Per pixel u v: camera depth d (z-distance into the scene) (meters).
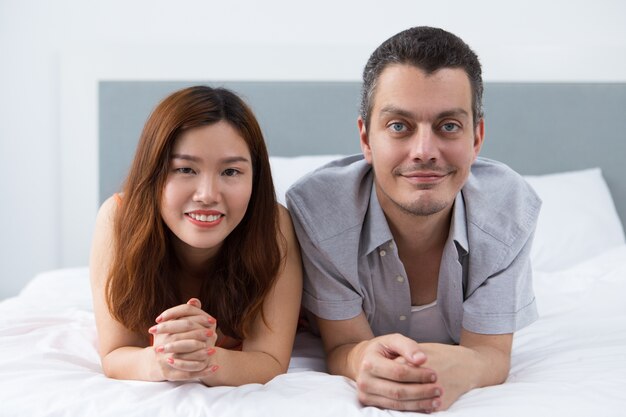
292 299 1.30
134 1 2.63
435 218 1.26
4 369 1.16
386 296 1.36
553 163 2.54
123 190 1.31
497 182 1.35
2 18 2.65
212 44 2.60
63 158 2.65
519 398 1.04
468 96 1.15
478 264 1.31
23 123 2.68
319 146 2.59
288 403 1.00
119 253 1.24
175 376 1.06
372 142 1.19
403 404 1.02
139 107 2.60
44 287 1.99
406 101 1.12
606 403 1.00
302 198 1.32
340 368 1.23
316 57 2.58
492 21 2.57
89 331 1.44
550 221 2.25
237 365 1.14
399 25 2.60
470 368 1.12
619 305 1.65
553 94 2.53
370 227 1.30
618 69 2.52
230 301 1.29
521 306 1.33
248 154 1.21
